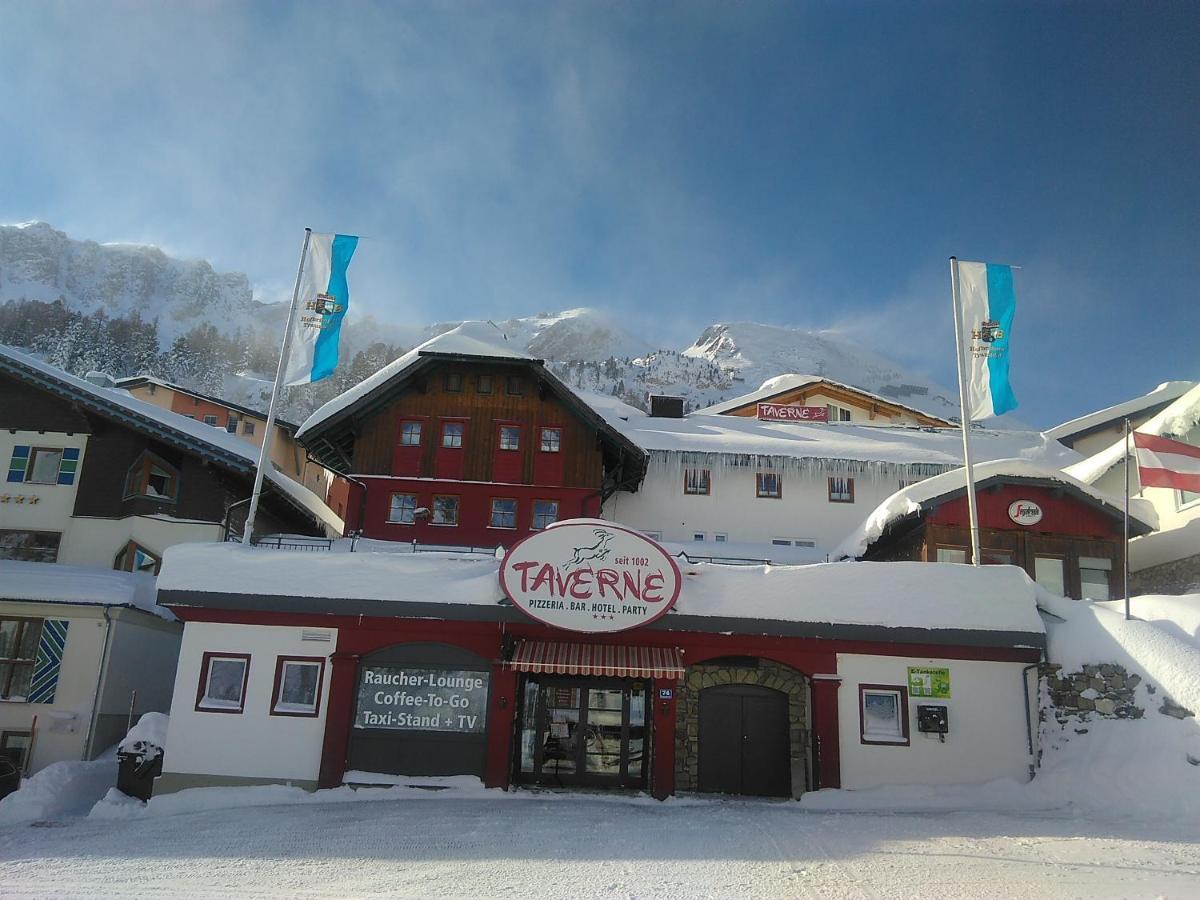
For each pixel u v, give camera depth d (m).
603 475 29.25
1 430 26.39
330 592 16.73
